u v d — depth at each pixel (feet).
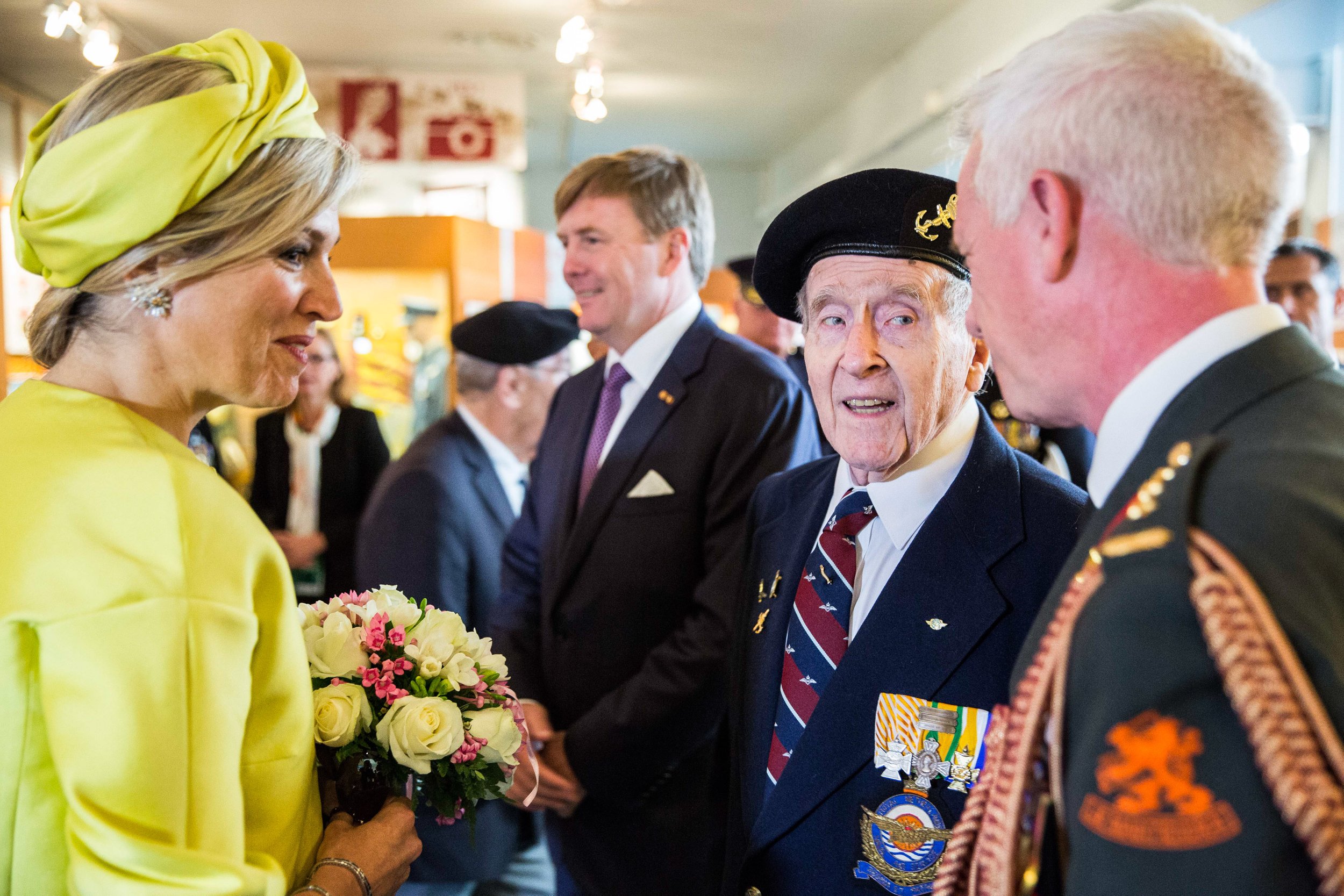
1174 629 1.97
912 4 22.86
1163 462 2.27
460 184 35.42
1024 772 2.32
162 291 3.10
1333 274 10.68
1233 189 2.24
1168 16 2.39
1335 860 1.77
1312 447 2.09
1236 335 2.29
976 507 3.80
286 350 3.45
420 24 23.99
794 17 23.84
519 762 4.39
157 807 2.68
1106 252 2.35
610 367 7.10
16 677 2.72
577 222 6.74
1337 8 14.70
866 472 4.03
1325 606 1.91
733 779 4.41
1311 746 1.82
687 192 6.82
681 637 6.15
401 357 14.79
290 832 3.16
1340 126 16.80
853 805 3.68
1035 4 19.08
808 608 4.11
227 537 3.03
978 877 2.51
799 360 11.28
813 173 35.17
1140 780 1.92
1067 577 2.45
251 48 3.30
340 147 3.53
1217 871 1.83
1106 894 1.93
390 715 3.63
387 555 8.53
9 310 16.03
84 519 2.80
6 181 25.71
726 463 6.29
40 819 2.75
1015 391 2.66
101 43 20.95
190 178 3.04
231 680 2.91
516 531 7.51
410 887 7.74
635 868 6.38
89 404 3.06
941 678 3.62
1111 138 2.29
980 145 2.71
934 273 3.77
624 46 25.95
